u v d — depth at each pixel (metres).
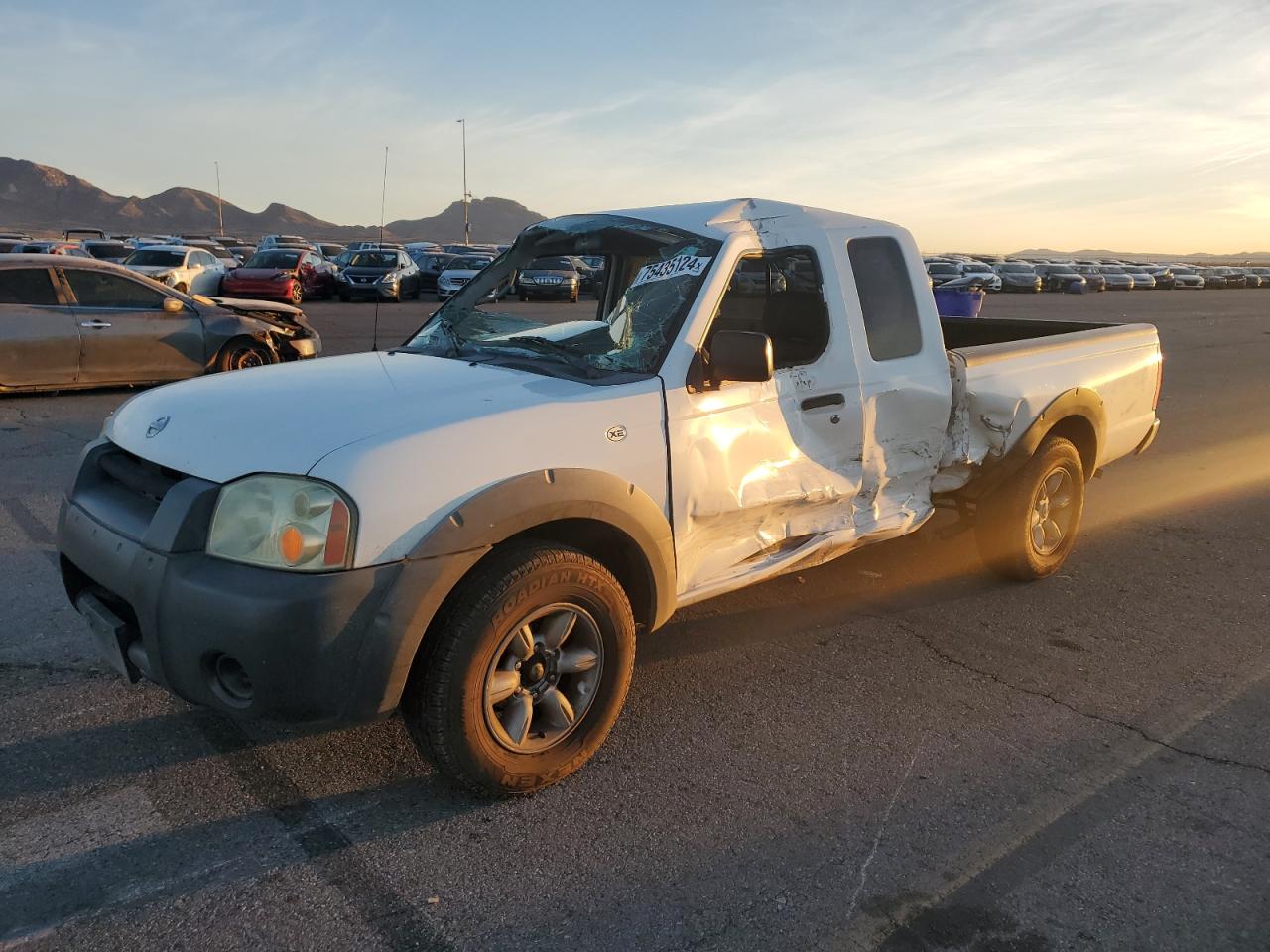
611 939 2.43
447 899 2.55
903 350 4.24
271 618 2.50
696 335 3.42
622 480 3.12
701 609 4.76
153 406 3.22
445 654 2.76
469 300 4.36
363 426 2.77
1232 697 3.90
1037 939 2.47
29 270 9.77
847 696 3.84
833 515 4.09
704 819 2.96
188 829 2.82
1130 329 5.70
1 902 2.47
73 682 3.71
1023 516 4.95
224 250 41.44
